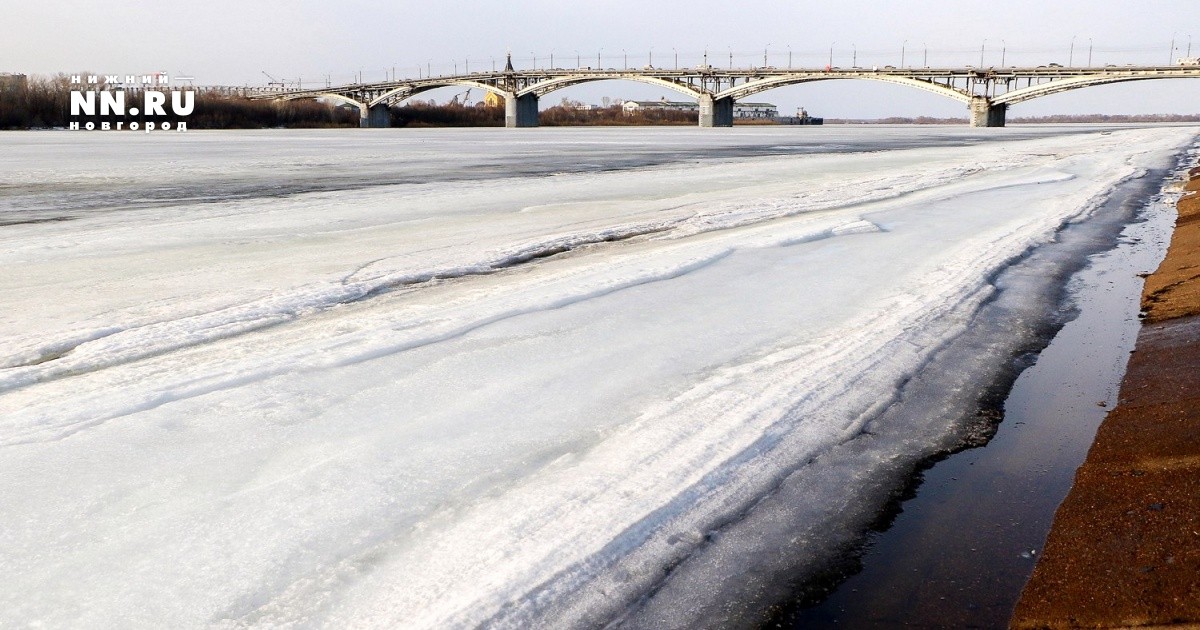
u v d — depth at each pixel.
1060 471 5.86
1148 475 5.39
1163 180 27.41
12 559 4.53
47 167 36.84
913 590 4.42
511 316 9.70
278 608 4.13
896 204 20.56
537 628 4.03
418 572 4.45
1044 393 7.50
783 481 5.66
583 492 5.34
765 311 10.08
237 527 4.89
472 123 198.75
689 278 11.87
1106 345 8.91
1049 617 4.06
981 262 13.14
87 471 5.56
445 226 17.36
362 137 92.81
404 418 6.59
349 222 17.98
